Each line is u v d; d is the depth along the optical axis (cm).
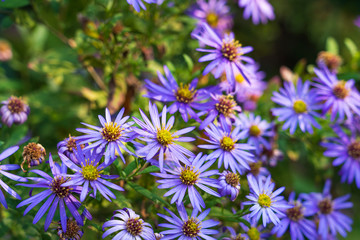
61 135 49
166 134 37
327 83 46
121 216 36
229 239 39
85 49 48
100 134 36
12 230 39
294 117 45
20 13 47
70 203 35
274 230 40
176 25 49
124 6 44
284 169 47
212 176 40
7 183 37
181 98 40
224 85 41
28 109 41
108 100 44
